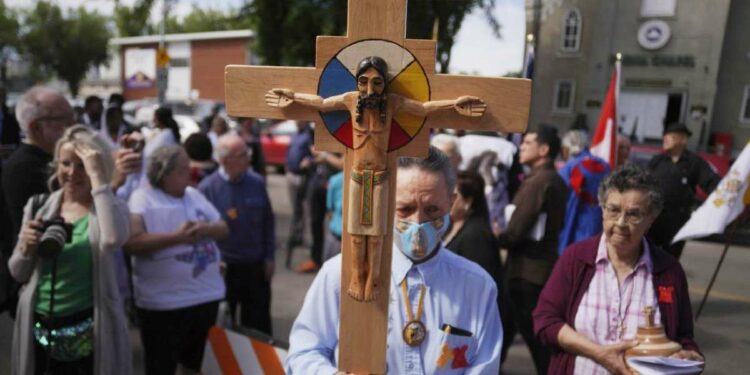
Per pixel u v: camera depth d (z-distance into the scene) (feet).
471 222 9.25
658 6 58.13
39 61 112.47
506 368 13.28
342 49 4.16
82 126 7.98
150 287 9.18
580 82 63.41
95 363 7.69
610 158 14.75
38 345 7.68
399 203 4.76
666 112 59.77
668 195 15.55
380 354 4.38
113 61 136.77
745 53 58.75
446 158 4.95
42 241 7.00
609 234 6.35
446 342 4.80
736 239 26.12
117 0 28.45
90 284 7.79
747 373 12.64
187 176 9.71
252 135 25.07
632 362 5.87
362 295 4.22
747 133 59.77
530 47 16.17
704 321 16.02
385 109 4.00
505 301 11.39
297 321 5.05
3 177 8.64
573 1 61.77
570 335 6.43
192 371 9.98
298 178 23.98
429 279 4.95
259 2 35.73
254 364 8.02
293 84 4.26
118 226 7.71
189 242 9.17
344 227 4.27
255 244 12.12
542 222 10.71
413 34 33.60
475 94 4.13
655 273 6.40
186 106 57.82
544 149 11.15
